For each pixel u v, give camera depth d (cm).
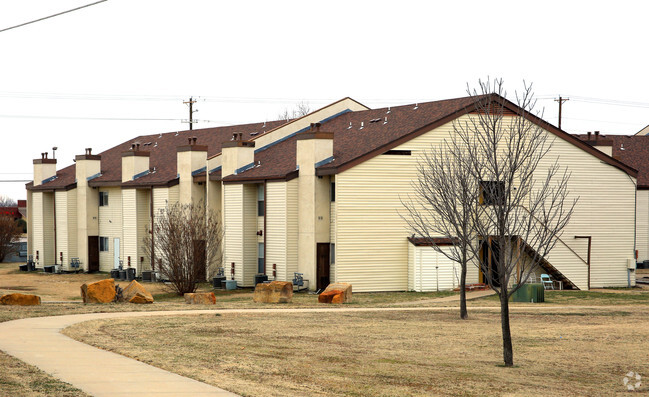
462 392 1755
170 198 5391
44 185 6656
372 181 4347
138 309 3181
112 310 3111
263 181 4684
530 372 2070
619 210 4916
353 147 4603
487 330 2808
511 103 4475
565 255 4662
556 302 3969
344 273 4297
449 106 4609
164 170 5753
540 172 4688
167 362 1862
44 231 6662
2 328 2420
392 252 4394
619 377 2055
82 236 6322
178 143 6525
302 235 4478
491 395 1748
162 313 3038
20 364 1748
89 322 2616
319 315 3111
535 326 2956
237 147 4928
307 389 1655
